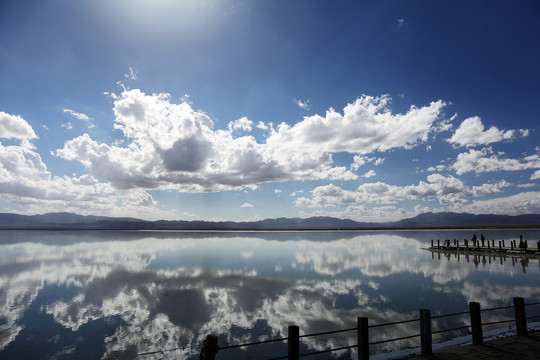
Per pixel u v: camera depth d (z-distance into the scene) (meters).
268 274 30.58
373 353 11.66
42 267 36.53
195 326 15.28
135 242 93.62
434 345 9.70
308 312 17.53
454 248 54.31
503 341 9.03
